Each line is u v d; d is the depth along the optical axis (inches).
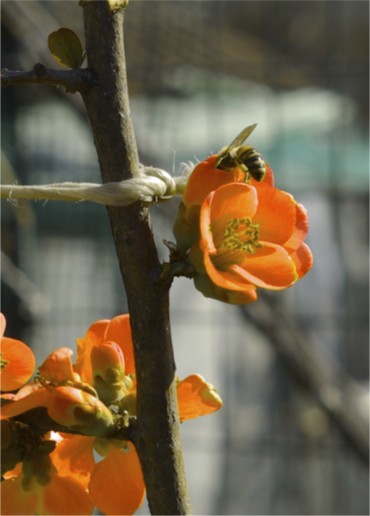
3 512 21.5
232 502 84.2
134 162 21.0
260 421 89.0
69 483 21.6
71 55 21.3
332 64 91.2
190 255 21.1
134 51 82.3
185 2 86.4
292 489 82.6
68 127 76.4
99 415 20.9
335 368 69.1
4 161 48.6
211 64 89.1
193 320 89.5
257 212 21.7
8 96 64.7
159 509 20.9
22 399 20.7
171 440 20.9
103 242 75.2
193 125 90.8
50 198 20.7
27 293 57.4
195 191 21.3
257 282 21.0
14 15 58.8
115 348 21.7
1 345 21.5
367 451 63.9
